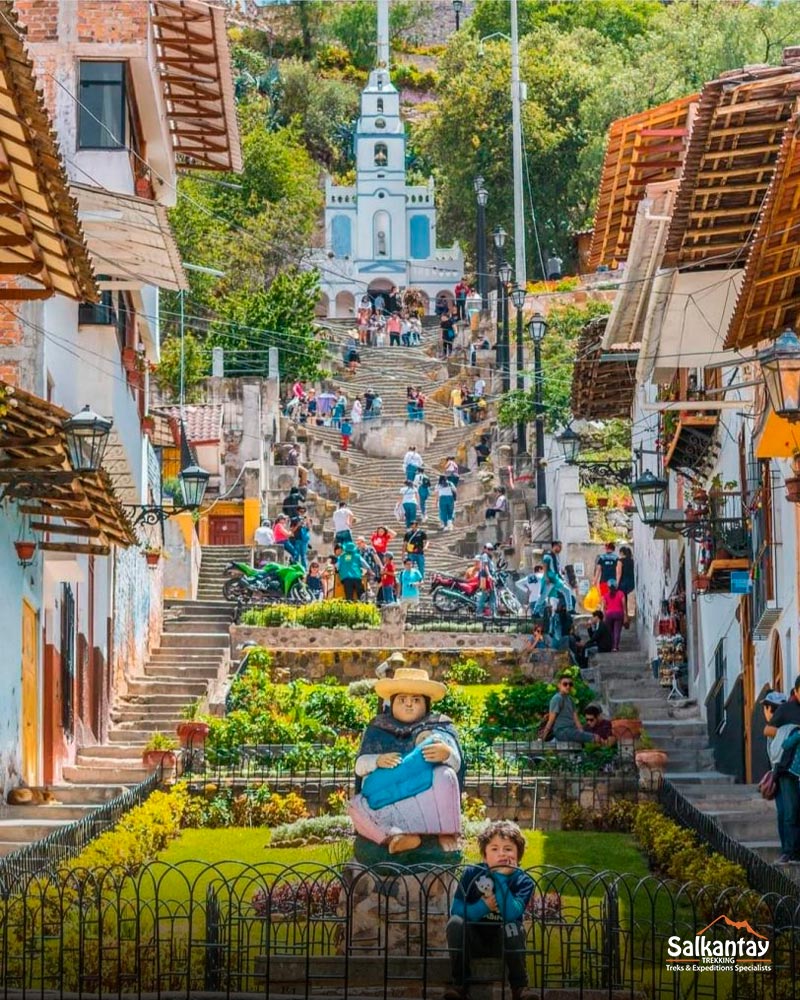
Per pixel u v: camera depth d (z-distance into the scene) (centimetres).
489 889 1386
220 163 3350
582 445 4675
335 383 5925
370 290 8425
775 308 2028
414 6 11881
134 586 3338
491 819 2542
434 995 1404
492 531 4597
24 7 2770
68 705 2700
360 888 1521
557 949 1612
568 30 9494
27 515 2370
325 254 8356
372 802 1532
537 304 5888
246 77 9462
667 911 1875
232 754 2692
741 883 1791
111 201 2475
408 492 4566
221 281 6475
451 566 4469
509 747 2772
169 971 1420
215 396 5050
